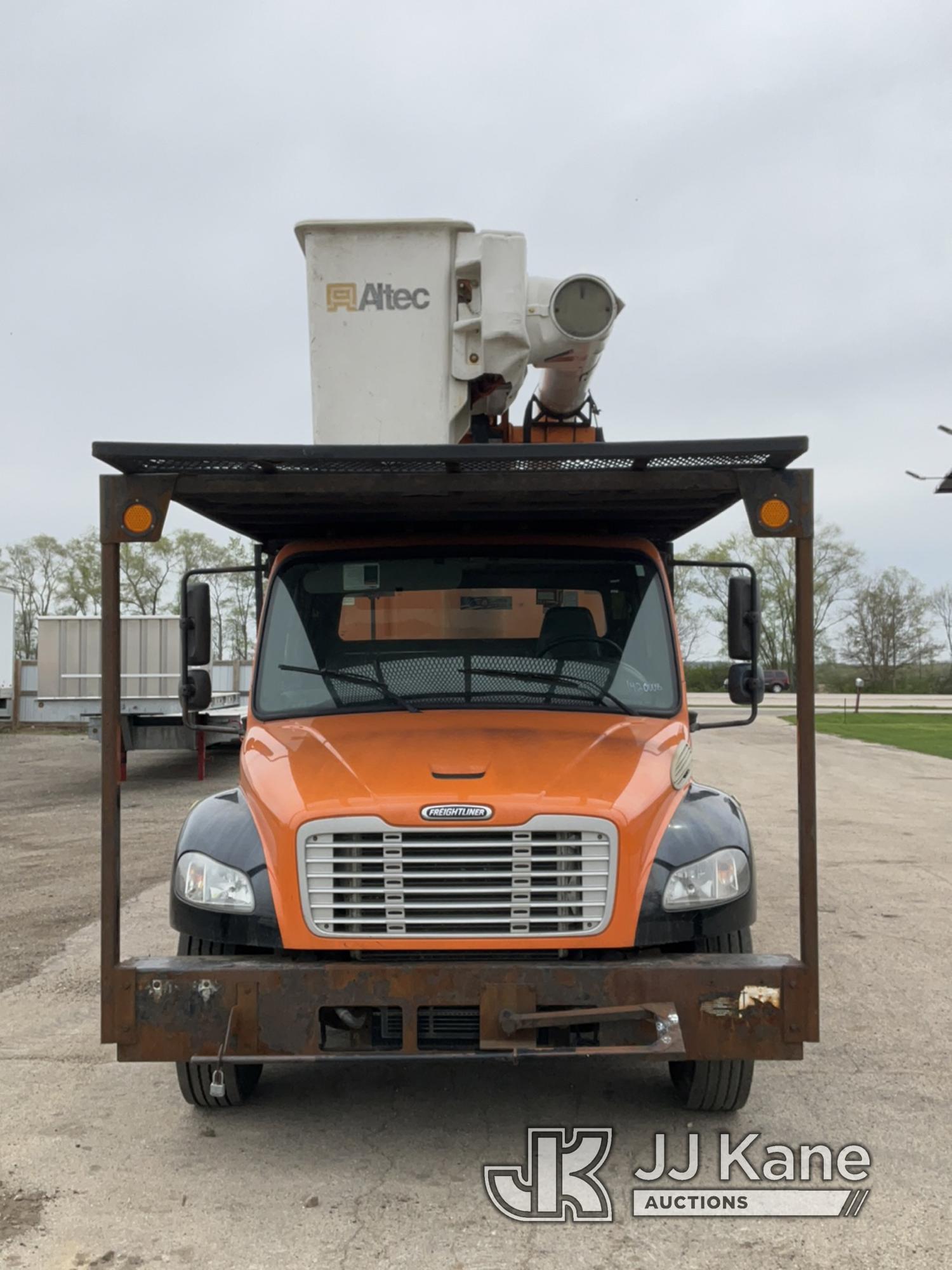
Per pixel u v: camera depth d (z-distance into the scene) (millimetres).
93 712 19938
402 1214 3916
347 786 4336
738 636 5430
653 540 6059
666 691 5219
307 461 4211
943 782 19438
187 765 21344
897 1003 6449
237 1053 4055
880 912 8945
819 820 14336
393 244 5406
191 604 5520
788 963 4113
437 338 5418
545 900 4180
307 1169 4281
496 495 4625
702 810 4633
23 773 20141
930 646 74312
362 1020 4156
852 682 74812
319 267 5402
